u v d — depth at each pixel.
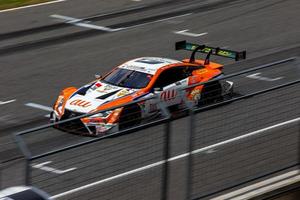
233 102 36.50
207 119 35.53
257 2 101.19
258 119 37.66
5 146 52.88
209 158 35.88
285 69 74.25
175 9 99.31
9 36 90.12
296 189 37.50
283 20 93.81
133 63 63.59
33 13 99.38
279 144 38.44
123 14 98.19
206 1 102.06
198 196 35.31
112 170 32.44
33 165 30.44
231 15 96.19
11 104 67.25
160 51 84.19
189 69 63.41
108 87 60.44
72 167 31.38
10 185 34.44
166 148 33.53
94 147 31.73
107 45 86.56
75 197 31.67
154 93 59.53
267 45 84.88
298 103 39.16
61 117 58.47
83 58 82.12
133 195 33.25
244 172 37.06
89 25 94.19
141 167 33.19
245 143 37.22
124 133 32.41
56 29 92.88
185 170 37.34
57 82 74.19
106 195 32.44
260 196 35.91
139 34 90.44
